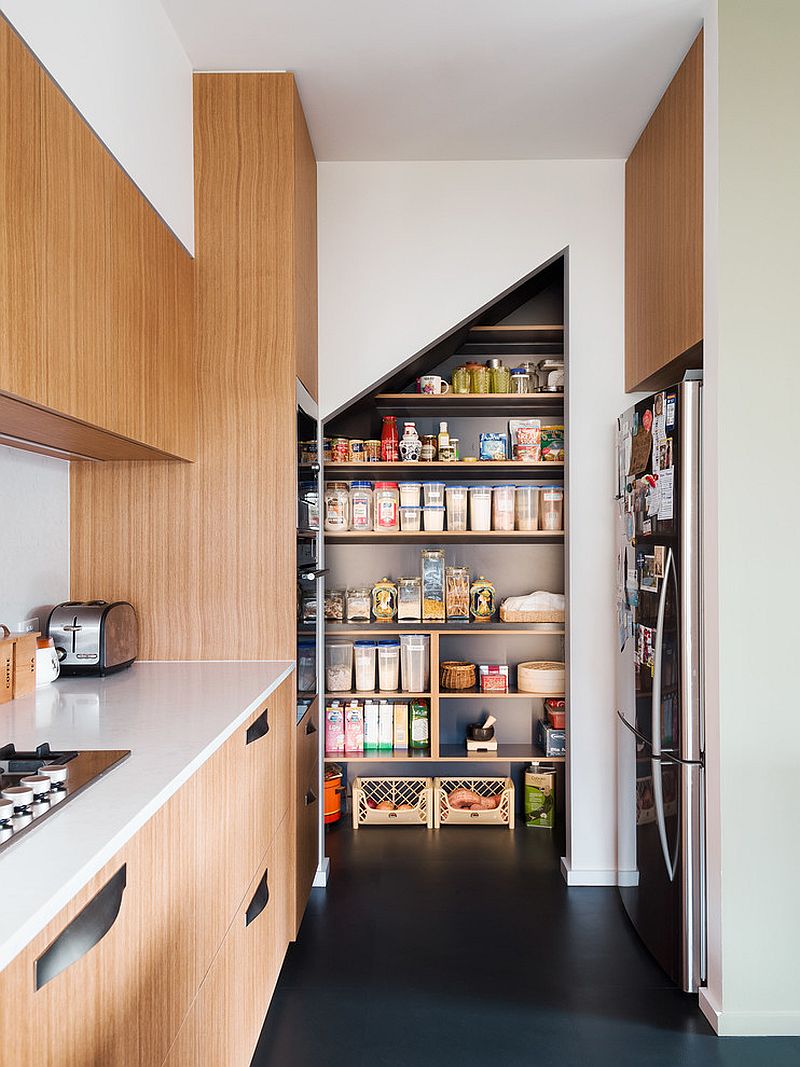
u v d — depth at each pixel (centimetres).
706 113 247
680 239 277
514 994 252
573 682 341
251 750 215
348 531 390
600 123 319
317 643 339
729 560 239
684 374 296
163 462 278
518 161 348
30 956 97
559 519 389
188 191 271
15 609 239
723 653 239
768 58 238
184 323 266
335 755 397
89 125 187
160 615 278
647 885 279
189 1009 159
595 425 344
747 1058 222
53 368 165
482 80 289
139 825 127
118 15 206
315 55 271
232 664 271
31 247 155
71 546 278
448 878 339
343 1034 230
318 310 348
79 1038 111
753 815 238
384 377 347
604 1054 223
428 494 393
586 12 250
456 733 423
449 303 348
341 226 350
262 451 277
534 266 347
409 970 266
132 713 200
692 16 254
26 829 118
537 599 399
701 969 250
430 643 400
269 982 237
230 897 191
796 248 239
